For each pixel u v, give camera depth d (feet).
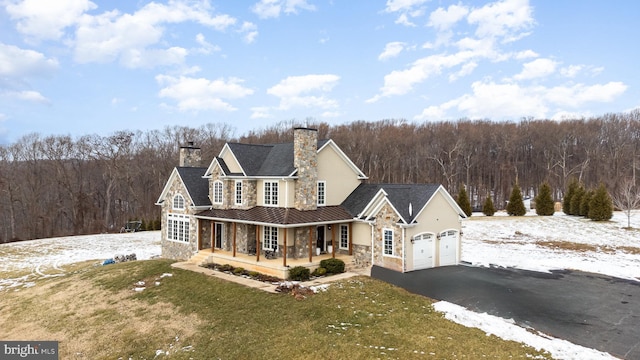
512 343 44.11
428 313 53.67
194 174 101.30
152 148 248.73
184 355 48.29
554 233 113.29
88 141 227.20
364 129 271.28
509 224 131.23
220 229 94.48
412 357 42.04
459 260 81.25
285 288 63.36
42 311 67.87
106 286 74.90
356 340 46.42
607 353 41.14
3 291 82.99
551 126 260.83
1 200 209.05
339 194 88.53
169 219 102.37
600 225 119.96
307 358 43.65
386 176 250.98
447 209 79.20
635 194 146.20
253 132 289.12
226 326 53.72
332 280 69.46
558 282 66.85
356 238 81.20
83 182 232.73
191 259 89.76
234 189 89.92
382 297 60.39
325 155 85.81
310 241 76.07
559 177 243.40
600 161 240.53
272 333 50.01
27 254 121.60
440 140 262.26
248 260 79.10
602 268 75.66
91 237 153.28
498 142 261.85
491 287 64.08
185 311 60.18
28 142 213.25
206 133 270.05
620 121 261.03
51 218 212.02
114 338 54.95
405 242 71.10
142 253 116.98
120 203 234.79
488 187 234.58
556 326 48.47
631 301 57.00
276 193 82.53
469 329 48.26
